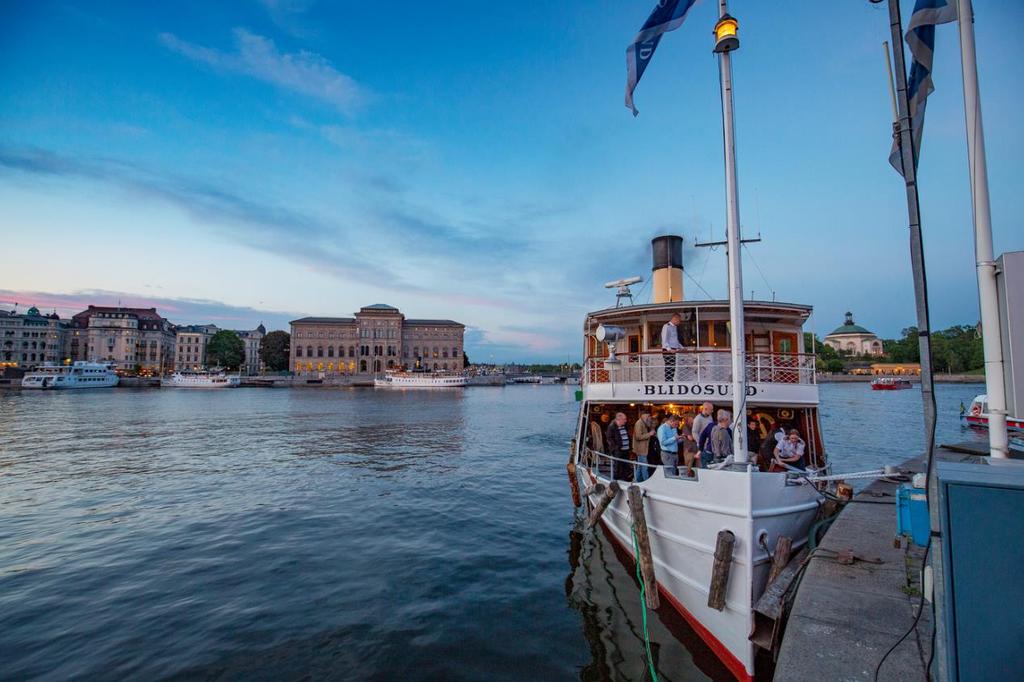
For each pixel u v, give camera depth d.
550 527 13.55
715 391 10.09
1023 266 4.54
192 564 10.66
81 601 8.85
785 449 9.26
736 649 6.56
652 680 6.58
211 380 116.69
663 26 8.09
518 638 7.65
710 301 11.08
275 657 7.09
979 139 5.12
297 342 137.62
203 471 21.61
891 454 25.77
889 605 5.54
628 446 11.34
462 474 21.25
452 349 147.75
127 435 33.84
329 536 12.66
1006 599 3.09
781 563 6.68
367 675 6.68
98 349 136.38
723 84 7.65
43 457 25.14
